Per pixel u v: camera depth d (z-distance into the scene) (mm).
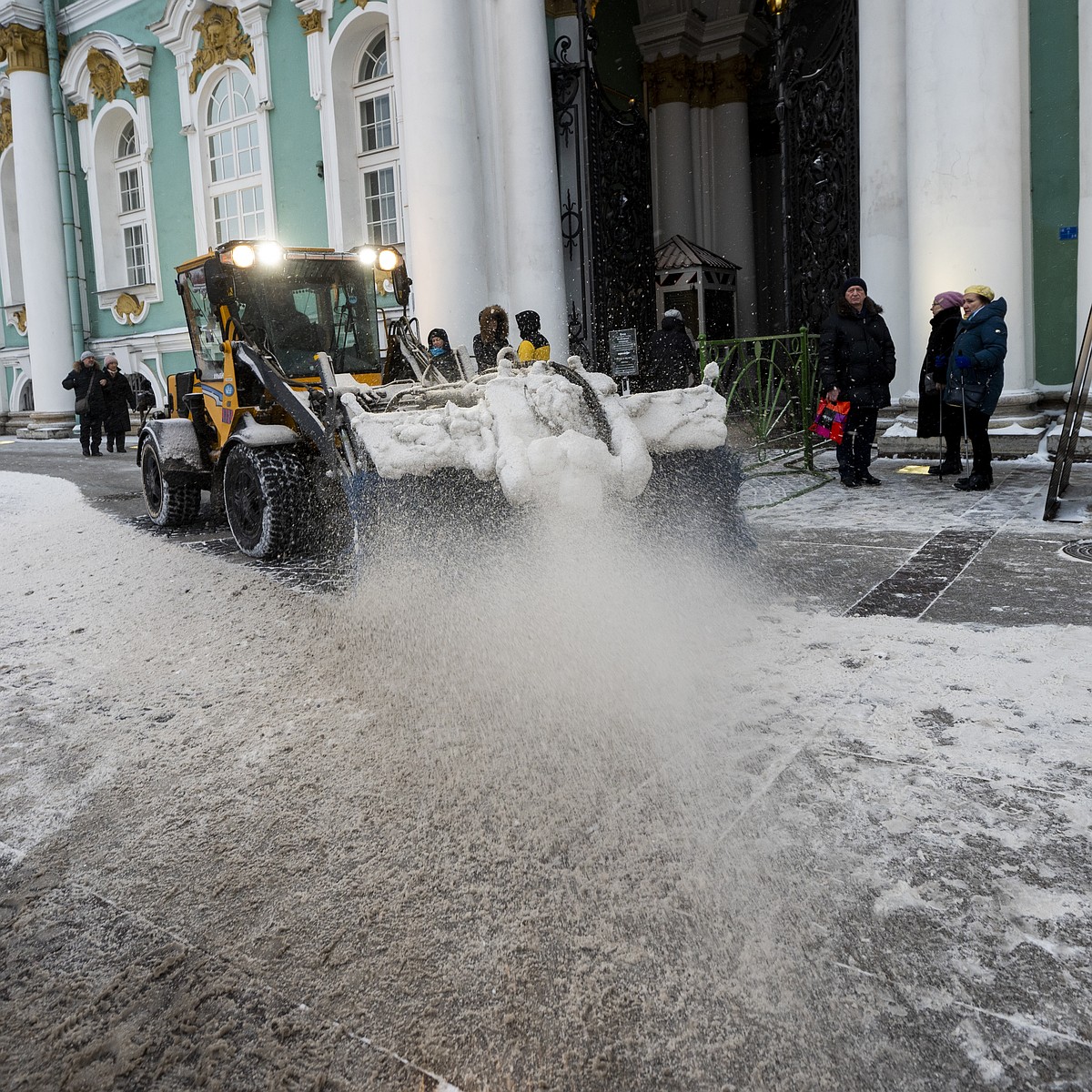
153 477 7816
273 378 5902
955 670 3426
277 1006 1881
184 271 6867
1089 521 5777
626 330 8297
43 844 2570
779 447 9562
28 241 17516
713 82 15500
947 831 2352
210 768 2988
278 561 6062
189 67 15234
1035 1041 1674
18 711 3629
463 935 2051
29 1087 1716
